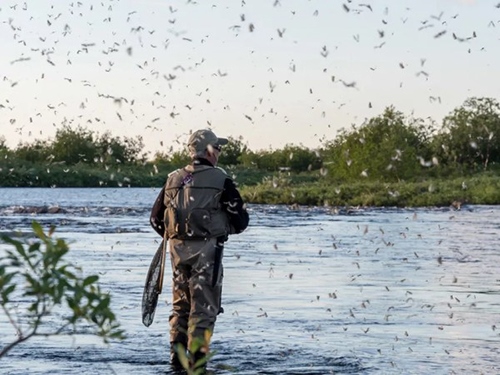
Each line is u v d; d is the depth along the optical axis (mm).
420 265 22672
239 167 103375
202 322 10500
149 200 72062
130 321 13516
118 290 16953
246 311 14773
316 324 13516
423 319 14055
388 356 11180
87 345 11648
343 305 15500
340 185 74688
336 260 24000
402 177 84062
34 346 11484
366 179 82625
